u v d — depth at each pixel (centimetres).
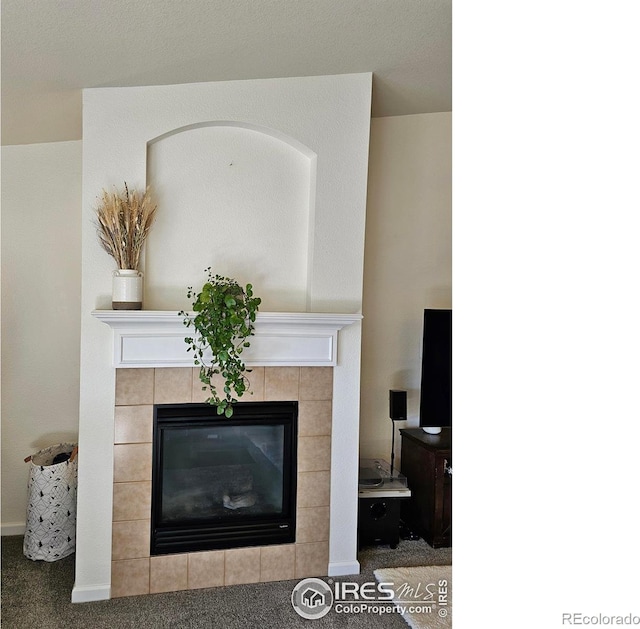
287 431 318
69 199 365
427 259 412
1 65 251
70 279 366
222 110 308
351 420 326
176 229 313
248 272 324
